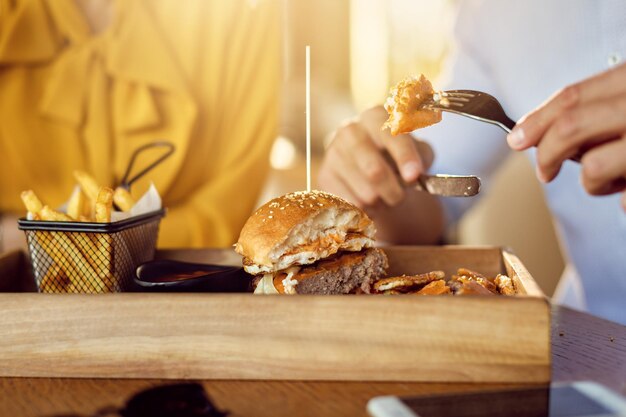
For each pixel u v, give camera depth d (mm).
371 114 733
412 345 463
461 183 614
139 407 438
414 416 389
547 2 831
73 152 1047
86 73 1051
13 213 1044
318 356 469
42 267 596
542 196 1068
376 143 722
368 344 466
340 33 3152
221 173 1096
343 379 468
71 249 585
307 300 470
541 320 454
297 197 569
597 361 500
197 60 1083
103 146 1044
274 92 1127
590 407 400
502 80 905
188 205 1076
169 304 479
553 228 1067
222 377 476
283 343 471
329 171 750
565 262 1067
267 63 1118
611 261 794
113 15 1088
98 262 588
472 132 947
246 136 1106
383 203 761
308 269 565
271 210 560
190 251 711
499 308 457
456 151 953
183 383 472
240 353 474
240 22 1093
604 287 813
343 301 467
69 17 1066
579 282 855
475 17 938
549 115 472
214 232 1060
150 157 1038
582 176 479
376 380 467
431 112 555
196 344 477
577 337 553
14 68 1043
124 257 608
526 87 875
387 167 708
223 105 1098
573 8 803
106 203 593
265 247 545
